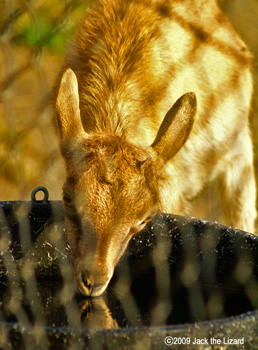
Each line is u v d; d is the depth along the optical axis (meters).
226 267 9.84
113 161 9.25
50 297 9.89
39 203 10.72
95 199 8.91
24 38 17.88
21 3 14.19
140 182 9.20
